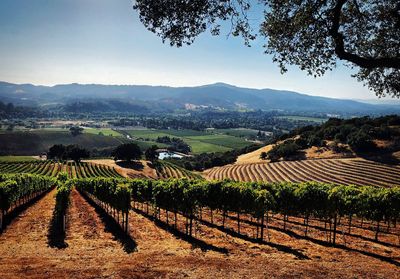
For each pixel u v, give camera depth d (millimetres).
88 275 17016
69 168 147125
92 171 141875
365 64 10461
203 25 10289
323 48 11109
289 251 26031
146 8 10008
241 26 10555
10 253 23094
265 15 11242
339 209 33844
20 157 197375
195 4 9766
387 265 22484
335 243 30688
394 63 10102
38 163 160750
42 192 79062
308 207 37094
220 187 37312
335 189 32906
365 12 11461
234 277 17141
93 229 34312
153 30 10375
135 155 156625
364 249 28484
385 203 33000
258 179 122625
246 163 149875
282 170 125438
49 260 20688
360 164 111688
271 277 17219
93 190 59438
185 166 177375
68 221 38938
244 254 24266
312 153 132875
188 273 17656
